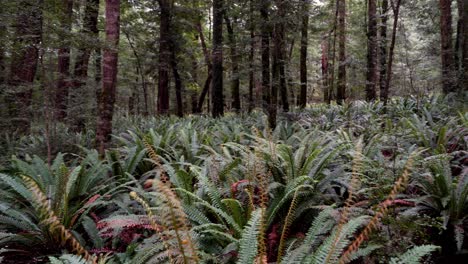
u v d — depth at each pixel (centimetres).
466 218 392
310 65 3042
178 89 1900
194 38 2384
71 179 434
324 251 239
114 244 391
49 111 764
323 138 594
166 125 1176
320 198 408
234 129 912
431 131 688
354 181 231
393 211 372
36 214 436
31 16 702
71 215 429
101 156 724
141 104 2998
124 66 2361
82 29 773
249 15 1230
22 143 879
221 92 1520
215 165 461
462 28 1330
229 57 1712
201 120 1296
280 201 355
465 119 742
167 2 1780
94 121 922
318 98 3178
